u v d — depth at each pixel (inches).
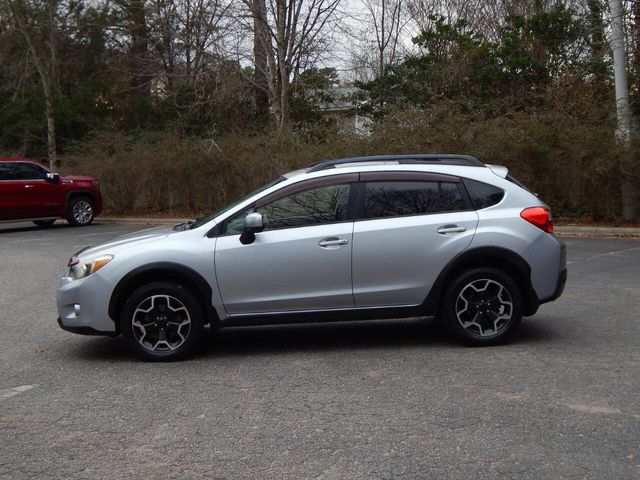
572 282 404.2
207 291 261.9
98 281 262.7
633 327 296.2
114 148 974.4
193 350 270.4
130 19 1189.7
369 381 233.3
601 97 794.8
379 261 264.1
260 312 265.4
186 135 1042.1
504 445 178.5
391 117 792.3
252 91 1057.5
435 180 271.7
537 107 825.5
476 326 269.1
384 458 173.3
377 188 270.4
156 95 1197.7
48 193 789.9
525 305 274.5
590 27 885.2
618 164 660.1
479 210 269.1
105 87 1216.8
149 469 171.8
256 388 230.7
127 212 949.8
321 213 268.1
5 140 1282.0
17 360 273.9
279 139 850.1
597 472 162.6
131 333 262.8
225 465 172.6
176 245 263.1
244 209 268.4
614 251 531.5
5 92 1294.3
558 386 222.2
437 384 227.6
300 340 293.3
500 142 702.5
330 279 264.4
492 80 944.3
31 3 1139.3
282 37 900.6
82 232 754.8
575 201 697.6
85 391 233.3
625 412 199.2
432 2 1301.7
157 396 226.1
